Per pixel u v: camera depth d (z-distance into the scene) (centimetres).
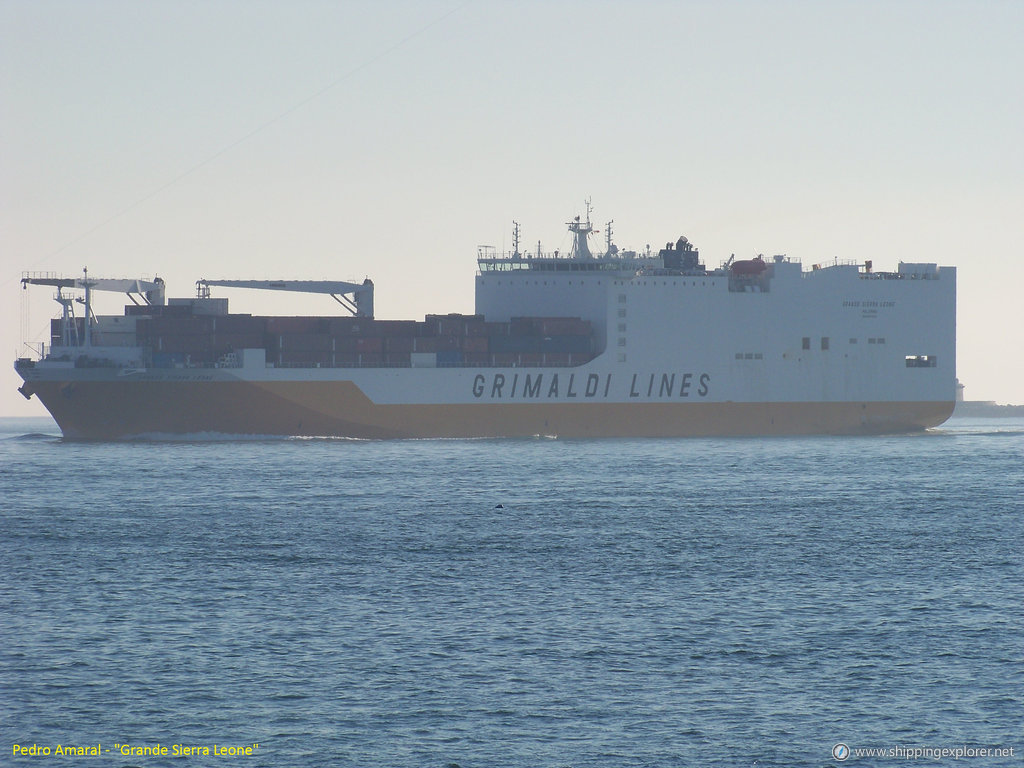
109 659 16538
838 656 16712
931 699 15012
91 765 13162
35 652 16875
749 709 14675
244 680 15688
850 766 13125
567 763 13162
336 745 13612
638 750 13488
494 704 14825
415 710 14625
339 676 15825
